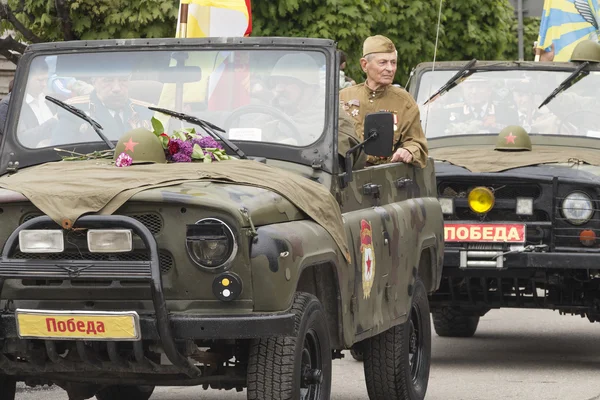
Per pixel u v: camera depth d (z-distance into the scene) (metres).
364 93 18.62
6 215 12.66
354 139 15.62
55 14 31.92
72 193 12.35
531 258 20.88
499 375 20.69
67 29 31.52
